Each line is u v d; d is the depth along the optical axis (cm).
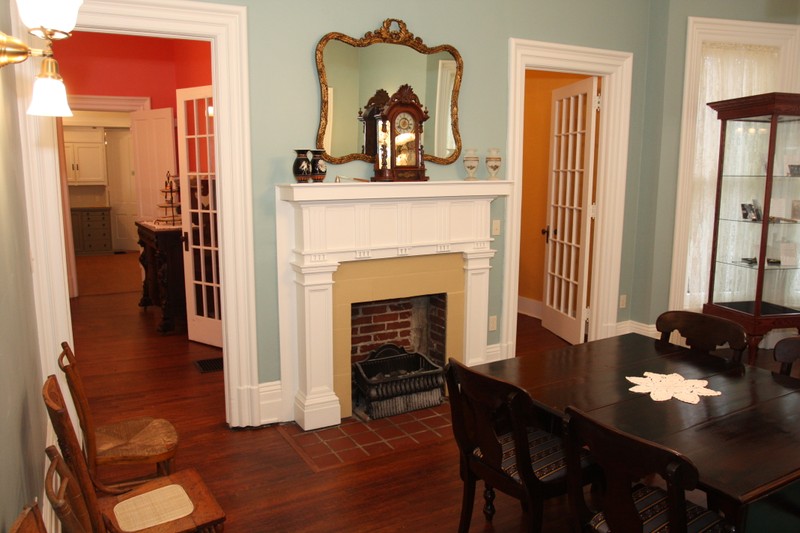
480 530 261
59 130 672
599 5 446
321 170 343
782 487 172
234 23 322
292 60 342
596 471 228
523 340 540
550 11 427
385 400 374
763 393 237
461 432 243
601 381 252
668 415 217
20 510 154
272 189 347
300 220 340
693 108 469
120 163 1087
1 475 132
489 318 439
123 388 425
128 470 316
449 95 395
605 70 458
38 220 277
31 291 248
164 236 551
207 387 428
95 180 1073
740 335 276
